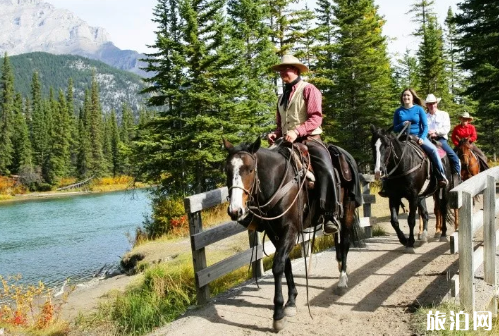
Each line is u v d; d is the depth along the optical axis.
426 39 38.81
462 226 5.27
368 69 30.83
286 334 5.17
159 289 8.57
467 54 25.02
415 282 6.59
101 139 99.19
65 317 9.73
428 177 8.49
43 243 25.75
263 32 26.61
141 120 107.56
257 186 4.82
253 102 23.70
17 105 88.25
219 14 22.94
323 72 30.30
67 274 17.88
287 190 5.07
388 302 5.89
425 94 39.53
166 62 22.66
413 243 8.45
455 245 6.18
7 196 69.00
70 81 107.69
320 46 29.69
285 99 5.91
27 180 79.75
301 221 5.25
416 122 8.81
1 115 83.50
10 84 85.06
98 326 7.25
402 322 5.17
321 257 8.60
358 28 30.83
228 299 6.51
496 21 22.53
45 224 34.91
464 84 45.28
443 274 6.82
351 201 6.36
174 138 22.44
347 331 5.12
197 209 6.30
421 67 41.25
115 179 91.94
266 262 9.80
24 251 23.52
